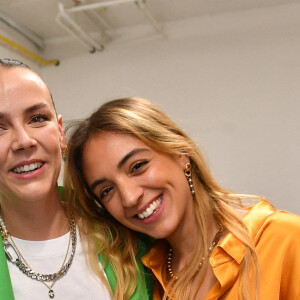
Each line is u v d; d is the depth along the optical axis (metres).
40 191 1.04
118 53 3.75
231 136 3.44
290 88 3.32
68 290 1.10
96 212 1.34
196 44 3.55
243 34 3.44
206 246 1.23
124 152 1.18
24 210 1.10
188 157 1.32
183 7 3.39
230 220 1.21
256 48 3.41
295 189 3.27
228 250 1.14
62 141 1.21
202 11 3.47
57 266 1.12
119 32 3.74
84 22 3.46
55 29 3.69
